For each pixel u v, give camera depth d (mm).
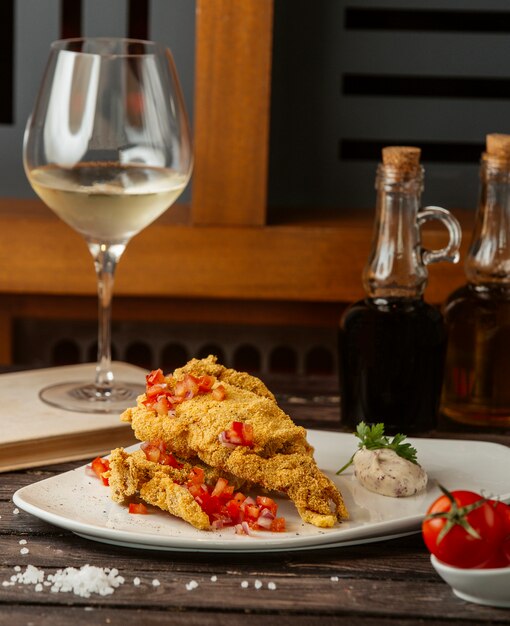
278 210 2338
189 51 2326
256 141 2064
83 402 1415
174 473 1083
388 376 1341
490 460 1222
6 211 2189
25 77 2352
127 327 2371
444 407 1469
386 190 1343
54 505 1064
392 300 1354
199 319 2309
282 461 1062
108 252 1456
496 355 1406
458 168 2422
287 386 1634
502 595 912
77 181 1347
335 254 2105
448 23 2568
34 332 2373
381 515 1055
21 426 1303
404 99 2377
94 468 1146
